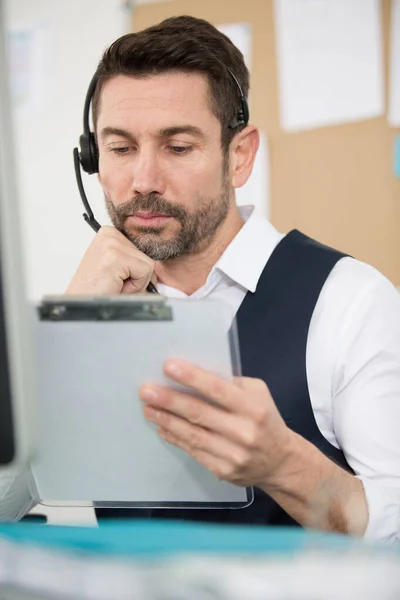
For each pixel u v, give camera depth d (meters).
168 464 0.67
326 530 0.67
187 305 0.58
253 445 0.62
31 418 0.39
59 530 0.40
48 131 2.00
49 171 2.01
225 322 0.59
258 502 0.89
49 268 2.04
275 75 1.79
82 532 0.36
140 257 0.95
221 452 0.62
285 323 0.98
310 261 1.02
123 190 0.96
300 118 1.78
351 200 1.77
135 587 0.30
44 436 0.66
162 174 0.93
